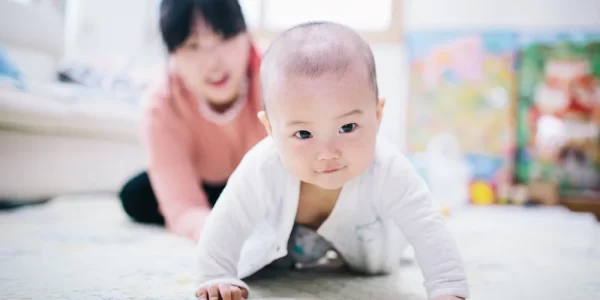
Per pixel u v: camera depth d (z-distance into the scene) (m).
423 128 2.73
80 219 1.45
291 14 3.11
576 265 0.95
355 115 0.61
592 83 2.55
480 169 2.61
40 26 2.46
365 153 0.62
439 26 2.86
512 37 2.68
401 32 2.88
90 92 2.06
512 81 2.65
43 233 1.17
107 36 3.18
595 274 0.87
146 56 3.21
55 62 2.54
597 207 2.34
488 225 1.62
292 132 0.61
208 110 1.21
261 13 3.11
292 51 0.62
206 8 1.02
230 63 1.08
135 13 3.23
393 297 0.69
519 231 1.47
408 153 2.72
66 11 3.11
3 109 1.52
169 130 1.22
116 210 1.68
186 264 0.87
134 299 0.64
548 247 1.17
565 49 2.60
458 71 2.72
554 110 2.59
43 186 1.81
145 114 1.26
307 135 0.61
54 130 1.76
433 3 2.87
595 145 2.53
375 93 0.64
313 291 0.72
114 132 2.01
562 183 2.56
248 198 0.72
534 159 2.60
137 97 2.32
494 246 1.18
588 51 2.57
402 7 2.90
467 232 1.43
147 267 0.84
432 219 0.66
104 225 1.36
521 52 2.65
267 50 0.68
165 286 0.71
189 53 1.06
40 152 1.79
